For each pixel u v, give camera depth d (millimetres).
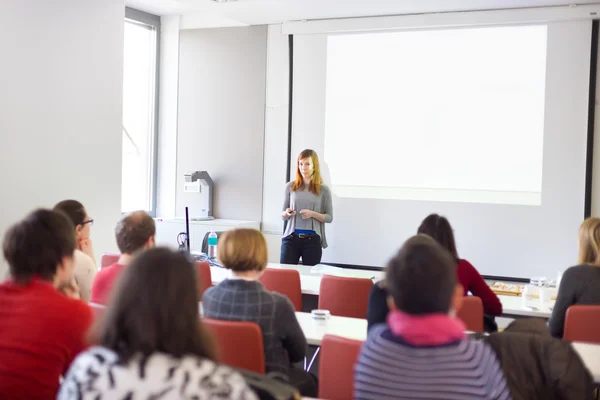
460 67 6500
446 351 1404
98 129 5668
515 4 6066
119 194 5938
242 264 2416
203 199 7520
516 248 6332
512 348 1809
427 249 1466
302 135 7113
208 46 7535
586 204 6082
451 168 6551
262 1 6148
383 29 6699
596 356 2318
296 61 7098
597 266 2953
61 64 5246
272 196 7316
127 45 7480
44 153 5141
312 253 5598
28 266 1802
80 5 5398
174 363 1215
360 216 6883
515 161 6324
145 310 1224
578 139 6098
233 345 2236
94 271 2969
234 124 7453
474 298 2898
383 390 1427
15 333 1710
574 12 5988
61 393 1248
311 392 2461
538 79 6223
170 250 1311
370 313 2443
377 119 6816
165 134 7770
